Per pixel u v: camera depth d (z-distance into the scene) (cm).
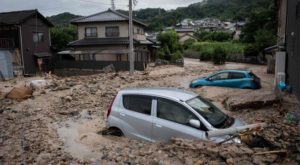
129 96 720
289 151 510
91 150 639
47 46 3450
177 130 612
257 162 459
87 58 3562
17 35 3012
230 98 1159
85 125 962
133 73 2436
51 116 1077
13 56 2986
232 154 490
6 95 1423
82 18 3697
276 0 2259
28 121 998
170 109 643
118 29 3600
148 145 607
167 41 4816
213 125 593
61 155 629
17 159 624
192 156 511
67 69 3198
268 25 4453
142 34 4081
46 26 3425
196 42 6562
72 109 1189
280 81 1480
